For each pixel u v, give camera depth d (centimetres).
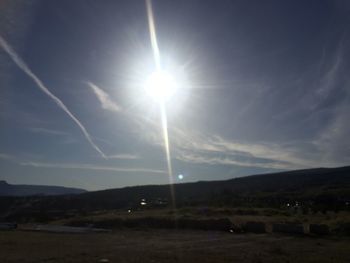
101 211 7988
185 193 11556
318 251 2805
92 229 4562
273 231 4138
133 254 2500
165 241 3322
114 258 2328
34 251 2617
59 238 3497
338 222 4353
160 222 4912
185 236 3781
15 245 2923
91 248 2800
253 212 6038
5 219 7362
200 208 6638
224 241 3344
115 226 4953
